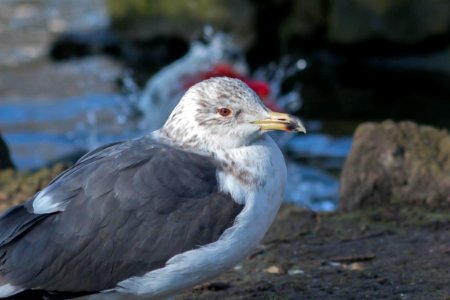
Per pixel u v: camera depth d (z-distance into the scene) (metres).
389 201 11.92
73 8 27.91
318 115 19.98
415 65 23.14
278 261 10.37
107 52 24.91
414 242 10.72
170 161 8.24
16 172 12.62
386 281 9.69
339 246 10.73
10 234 7.94
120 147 8.52
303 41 24.06
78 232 7.96
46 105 20.84
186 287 8.33
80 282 8.02
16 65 23.70
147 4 24.75
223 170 8.28
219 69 17.44
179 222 8.07
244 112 8.44
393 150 11.95
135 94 21.31
